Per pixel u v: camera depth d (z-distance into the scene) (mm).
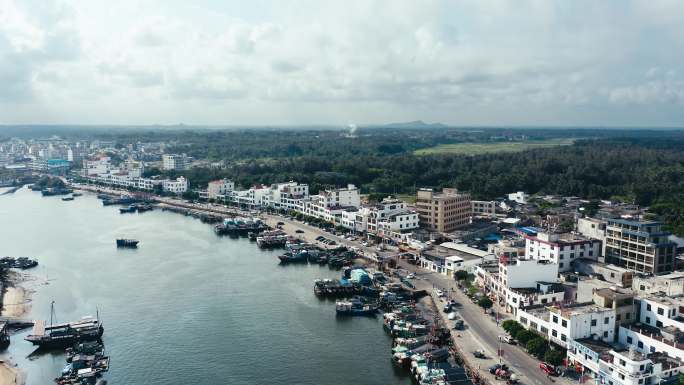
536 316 153250
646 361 117875
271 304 197500
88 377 141625
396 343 159250
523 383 128250
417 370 139250
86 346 157375
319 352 157375
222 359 153250
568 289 174750
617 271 188250
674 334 133125
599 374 125625
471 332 161125
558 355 137375
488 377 131625
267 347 160875
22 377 145500
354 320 182125
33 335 166000
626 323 147000
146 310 191875
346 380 140875
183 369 147500
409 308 184500
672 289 159875
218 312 189375
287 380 141250
